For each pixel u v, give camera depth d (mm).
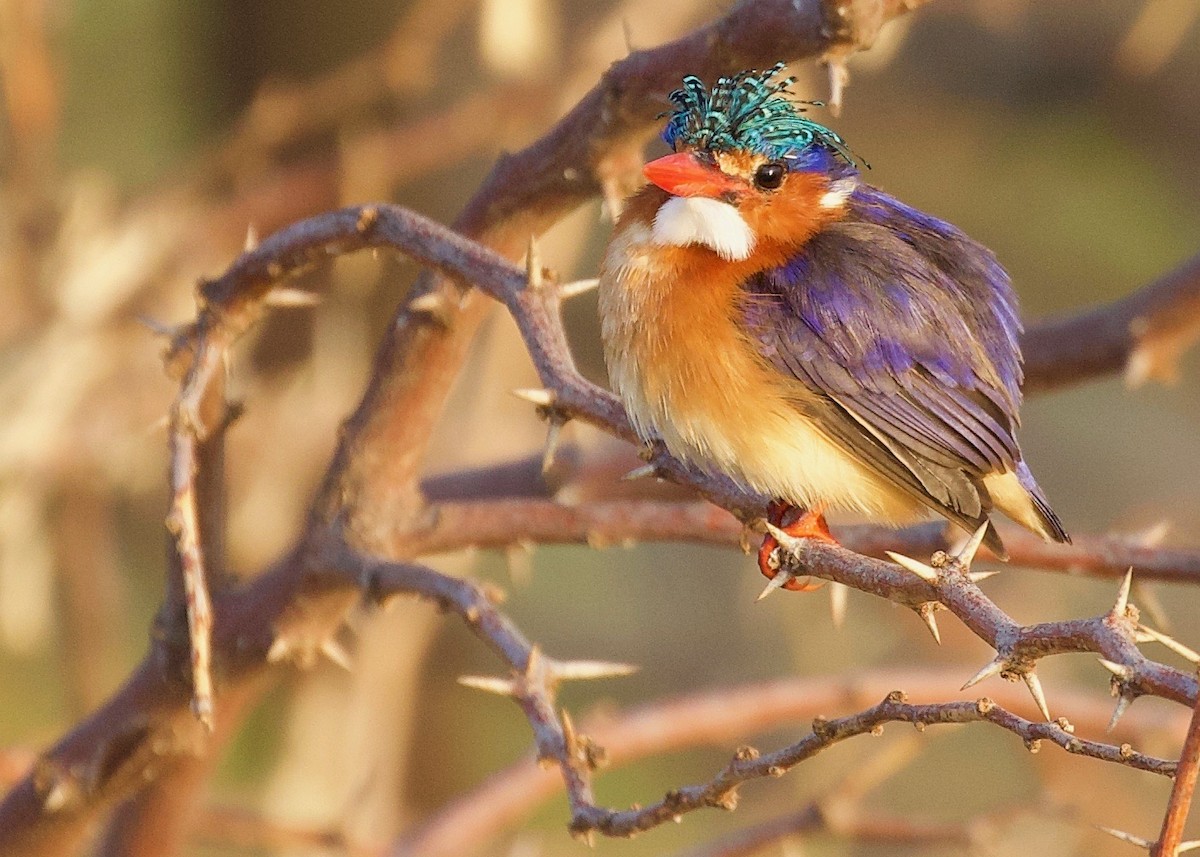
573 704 16531
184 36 14156
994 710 4203
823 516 7512
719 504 6691
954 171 18609
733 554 17531
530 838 8586
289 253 6234
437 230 6020
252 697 7406
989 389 7414
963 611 4613
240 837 8430
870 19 5641
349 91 11242
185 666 7004
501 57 9820
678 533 7035
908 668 9508
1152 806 13453
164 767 7285
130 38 16609
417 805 14289
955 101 18500
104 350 11242
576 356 15859
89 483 11508
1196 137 18391
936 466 7207
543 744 5395
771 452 7348
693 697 8320
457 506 6949
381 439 6770
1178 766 3834
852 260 7449
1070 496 17578
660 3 10867
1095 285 18375
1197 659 4039
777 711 8312
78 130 16438
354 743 10406
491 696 16484
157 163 16484
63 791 7191
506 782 8547
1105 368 8031
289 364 11859
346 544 6785
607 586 17531
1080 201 18484
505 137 11719
